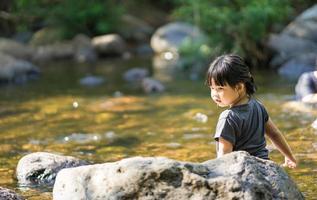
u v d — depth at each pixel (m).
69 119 7.03
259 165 3.37
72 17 16.06
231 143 3.68
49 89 9.66
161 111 7.34
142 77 10.64
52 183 4.46
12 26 16.77
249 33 11.09
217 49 11.30
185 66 11.43
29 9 15.81
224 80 3.69
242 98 3.80
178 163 3.29
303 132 5.83
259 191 3.20
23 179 4.57
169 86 9.55
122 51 14.77
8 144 5.86
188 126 6.40
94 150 5.50
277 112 6.89
